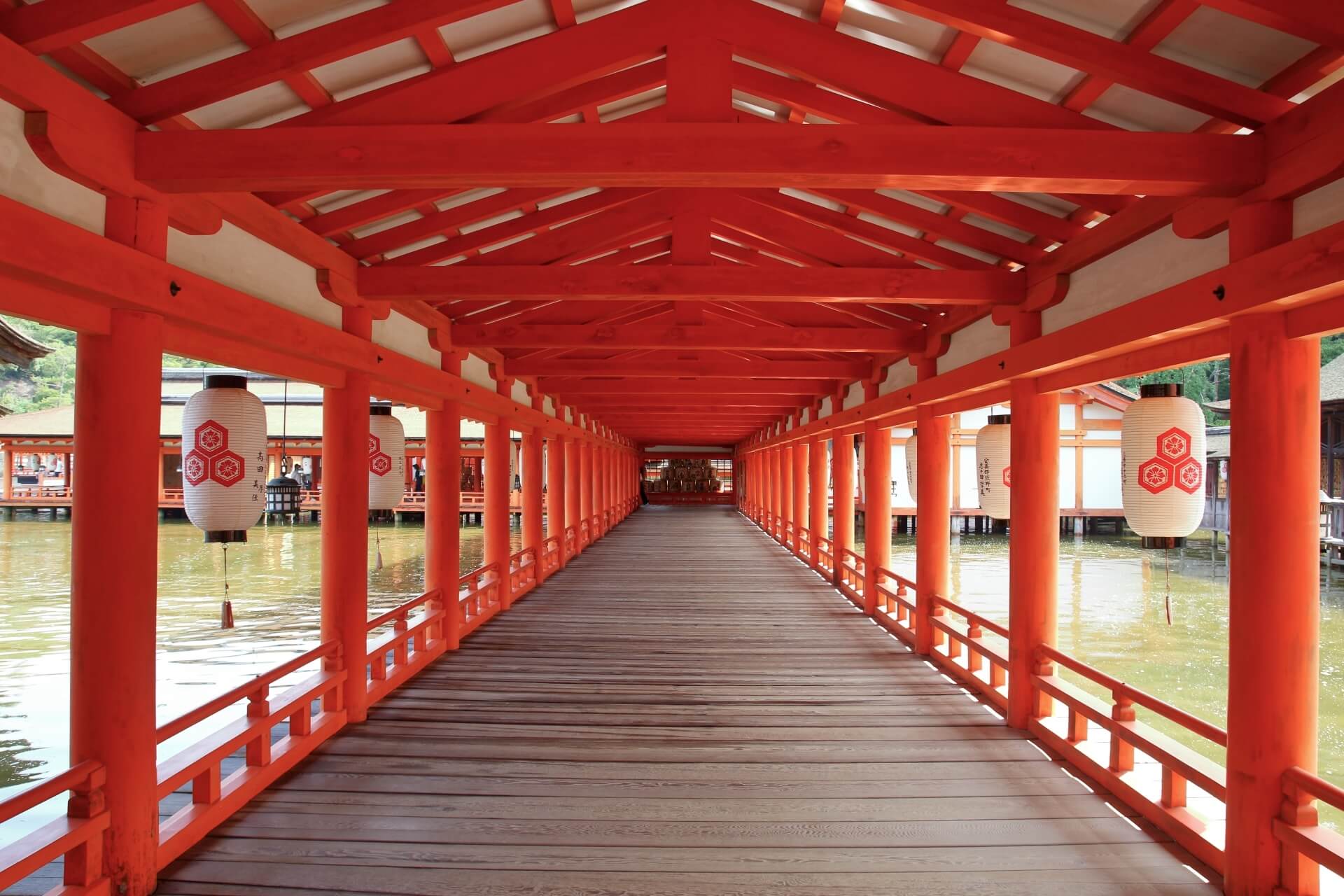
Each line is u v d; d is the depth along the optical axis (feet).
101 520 8.81
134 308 8.87
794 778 13.01
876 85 9.23
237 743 11.50
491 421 27.68
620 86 10.43
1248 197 8.74
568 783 12.76
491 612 26.73
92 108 8.13
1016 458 15.34
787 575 37.11
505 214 15.70
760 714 16.43
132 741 9.02
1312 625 8.77
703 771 13.30
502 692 17.99
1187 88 8.33
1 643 30.40
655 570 39.09
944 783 12.82
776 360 28.04
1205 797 11.99
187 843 10.37
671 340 20.33
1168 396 12.16
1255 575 8.82
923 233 15.83
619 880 9.86
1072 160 8.63
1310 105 7.88
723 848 10.68
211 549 56.70
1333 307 7.97
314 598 39.40
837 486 33.17
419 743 14.56
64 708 22.25
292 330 12.39
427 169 8.75
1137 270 11.15
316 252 13.17
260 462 12.39
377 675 17.66
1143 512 12.19
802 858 10.43
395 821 11.34
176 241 9.86
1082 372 13.39
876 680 19.13
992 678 17.47
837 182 8.93
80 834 8.34
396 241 14.33
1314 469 8.75
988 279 14.47
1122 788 12.14
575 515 46.37
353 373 15.44
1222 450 43.88
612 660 20.99
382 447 18.95
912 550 59.00
